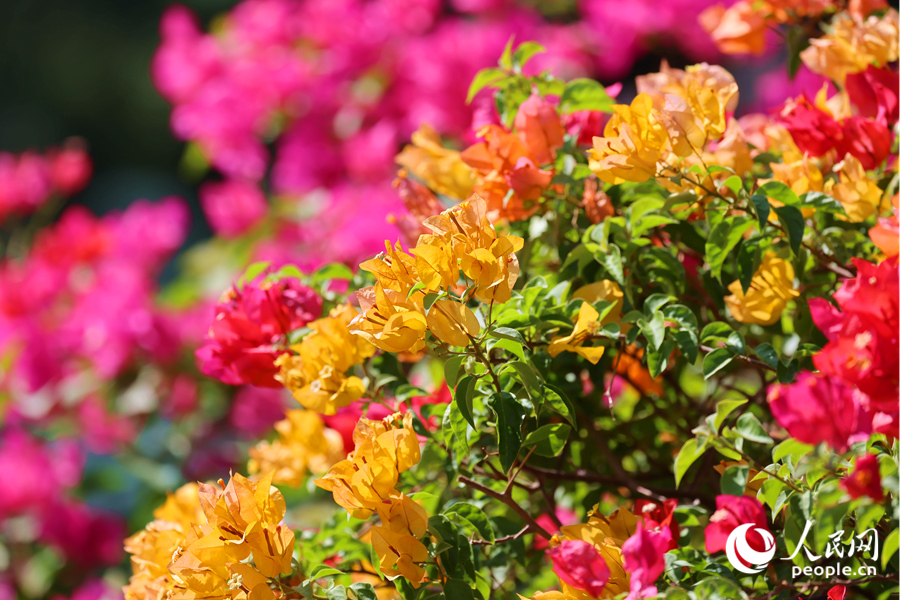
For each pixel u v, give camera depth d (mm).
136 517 2098
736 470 1213
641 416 1405
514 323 1233
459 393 1195
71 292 2340
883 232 1209
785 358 1260
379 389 1334
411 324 1189
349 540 1312
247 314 1330
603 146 1261
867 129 1309
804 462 1179
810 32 1461
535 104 1312
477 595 1230
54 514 2195
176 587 1212
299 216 2348
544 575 1360
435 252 1190
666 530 1207
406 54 2408
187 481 2127
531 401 1223
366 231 1989
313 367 1294
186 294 2264
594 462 1400
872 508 1150
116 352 2135
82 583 2234
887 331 1167
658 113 1253
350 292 1373
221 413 2266
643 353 1373
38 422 2316
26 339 2188
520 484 1343
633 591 1170
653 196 1298
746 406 1359
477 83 1369
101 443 2264
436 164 1345
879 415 1174
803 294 1305
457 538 1221
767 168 1364
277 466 1360
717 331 1256
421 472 1319
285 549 1199
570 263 1315
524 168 1295
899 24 1363
